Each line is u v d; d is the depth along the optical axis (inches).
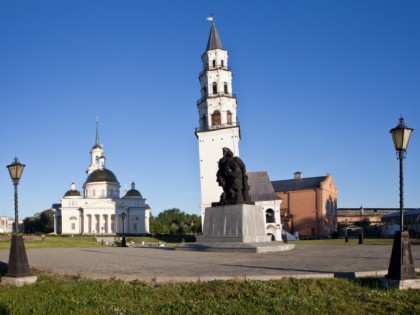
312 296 466.0
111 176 5246.1
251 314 402.3
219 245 1182.3
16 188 604.7
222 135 2778.1
